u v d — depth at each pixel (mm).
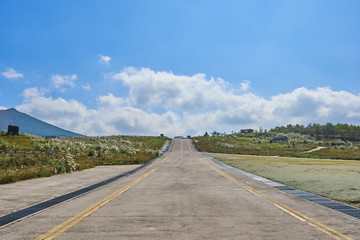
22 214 6469
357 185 11547
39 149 33531
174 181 13500
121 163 28969
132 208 7098
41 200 8453
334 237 4641
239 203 7789
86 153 37844
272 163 27797
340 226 5348
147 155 43812
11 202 8117
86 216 6215
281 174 16531
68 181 13875
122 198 8664
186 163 29078
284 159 36594
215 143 102438
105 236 4695
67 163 19875
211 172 18594
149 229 5121
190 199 8453
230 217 6086
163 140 109250
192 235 4730
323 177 14641
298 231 4992
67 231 5016
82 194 9555
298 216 6191
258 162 29625
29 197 9016
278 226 5328
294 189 10617
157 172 18844
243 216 6184
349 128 198875
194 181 13461
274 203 7781
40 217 6148
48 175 16594
